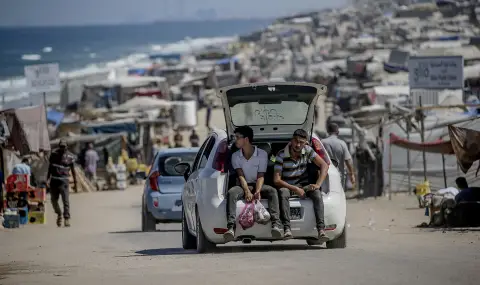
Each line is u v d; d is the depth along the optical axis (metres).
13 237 41.44
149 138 117.19
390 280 15.33
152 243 33.78
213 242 24.58
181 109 142.00
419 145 61.22
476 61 143.00
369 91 136.12
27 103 145.50
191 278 16.78
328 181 24.69
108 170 87.19
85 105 158.00
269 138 26.08
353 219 48.00
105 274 18.69
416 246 24.66
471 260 18.86
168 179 41.84
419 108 66.50
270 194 23.94
